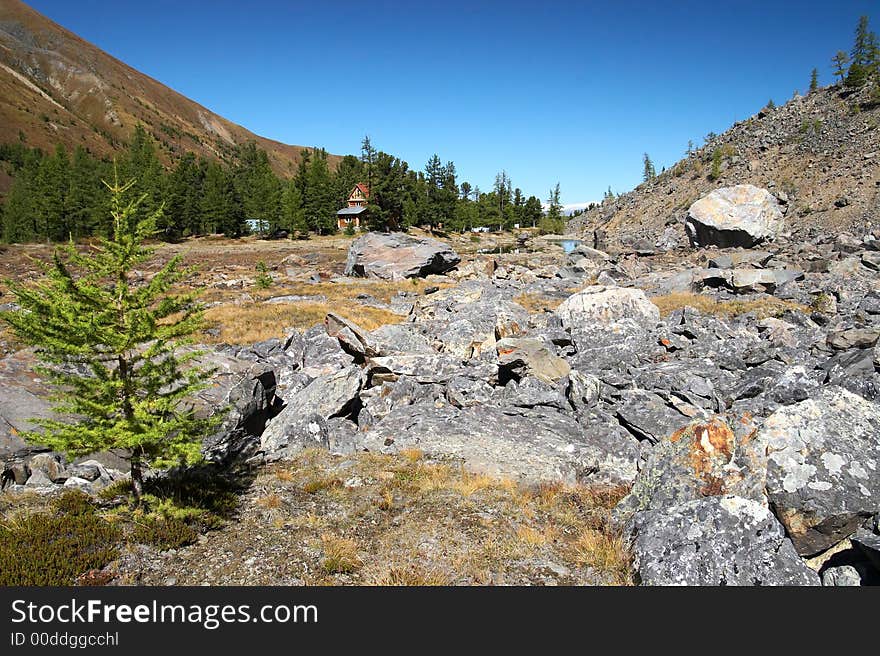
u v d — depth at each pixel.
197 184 137.62
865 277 43.31
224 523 10.16
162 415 9.35
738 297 39.72
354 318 33.41
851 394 9.92
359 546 9.51
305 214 124.50
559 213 192.88
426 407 17.36
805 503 8.54
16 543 8.62
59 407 8.59
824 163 94.88
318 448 14.45
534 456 13.77
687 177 126.81
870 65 113.12
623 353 21.95
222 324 30.38
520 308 31.11
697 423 10.40
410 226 129.50
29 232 99.31
